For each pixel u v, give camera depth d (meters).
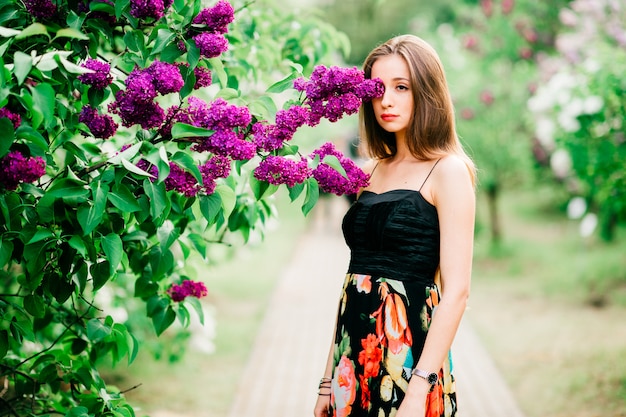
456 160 2.27
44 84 1.85
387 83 2.34
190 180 2.02
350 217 2.41
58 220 2.06
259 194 2.19
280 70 3.34
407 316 2.23
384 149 2.58
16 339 2.47
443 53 10.38
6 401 2.71
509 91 9.80
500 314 6.93
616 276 7.76
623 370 4.98
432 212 2.27
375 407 2.25
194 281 2.88
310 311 7.42
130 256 2.61
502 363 5.46
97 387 2.58
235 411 4.66
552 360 5.42
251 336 6.43
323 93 2.21
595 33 6.55
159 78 2.01
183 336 4.62
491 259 9.69
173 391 5.00
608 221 8.73
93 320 2.45
